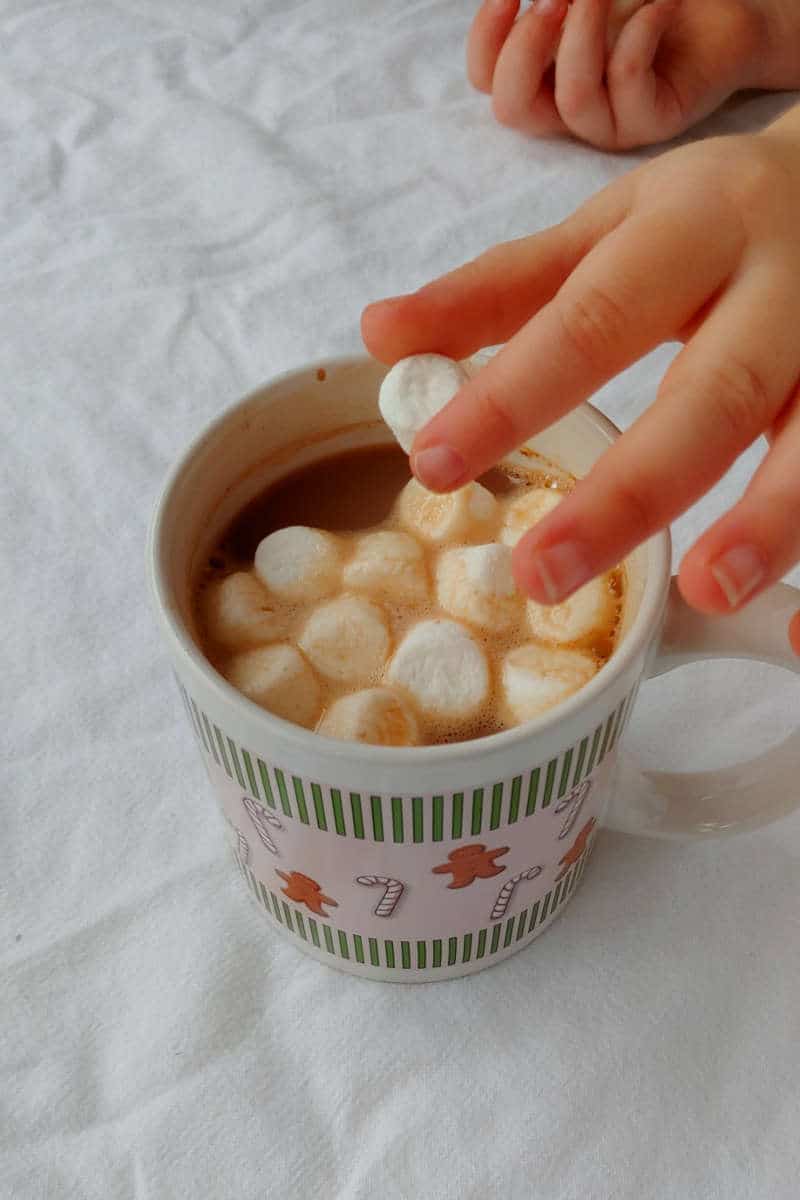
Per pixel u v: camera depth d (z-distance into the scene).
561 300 0.30
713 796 0.36
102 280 0.51
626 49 0.51
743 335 0.30
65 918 0.37
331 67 0.60
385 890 0.32
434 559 0.35
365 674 0.33
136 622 0.42
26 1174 0.33
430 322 0.32
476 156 0.56
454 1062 0.35
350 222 0.53
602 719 0.31
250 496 0.36
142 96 0.59
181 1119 0.34
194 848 0.38
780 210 0.32
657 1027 0.35
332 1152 0.34
